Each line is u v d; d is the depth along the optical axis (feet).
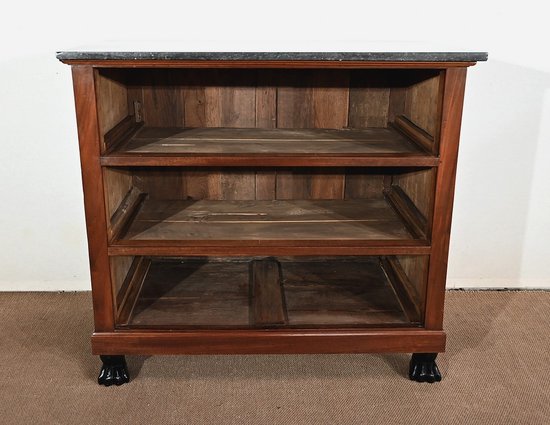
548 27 6.97
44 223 7.57
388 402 5.86
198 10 6.85
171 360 6.50
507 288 7.97
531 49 7.05
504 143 7.39
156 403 5.81
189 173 7.04
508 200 7.63
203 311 6.26
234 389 6.03
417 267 6.25
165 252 5.69
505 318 7.31
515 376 6.25
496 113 7.27
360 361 6.51
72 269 7.79
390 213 6.64
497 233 7.77
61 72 6.98
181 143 5.98
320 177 7.11
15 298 7.66
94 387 6.03
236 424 5.53
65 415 5.63
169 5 6.82
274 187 7.13
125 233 5.99
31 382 6.09
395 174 7.10
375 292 6.72
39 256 7.72
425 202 5.96
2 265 7.72
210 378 6.20
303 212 6.68
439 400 5.89
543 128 7.34
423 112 6.01
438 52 5.07
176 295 6.59
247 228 6.17
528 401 5.87
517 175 7.52
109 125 5.80
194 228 6.17
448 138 5.41
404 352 6.00
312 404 5.82
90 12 6.82
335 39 6.98
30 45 6.88
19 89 7.02
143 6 6.83
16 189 7.41
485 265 7.91
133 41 6.72
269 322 6.02
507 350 6.68
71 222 7.59
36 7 6.78
